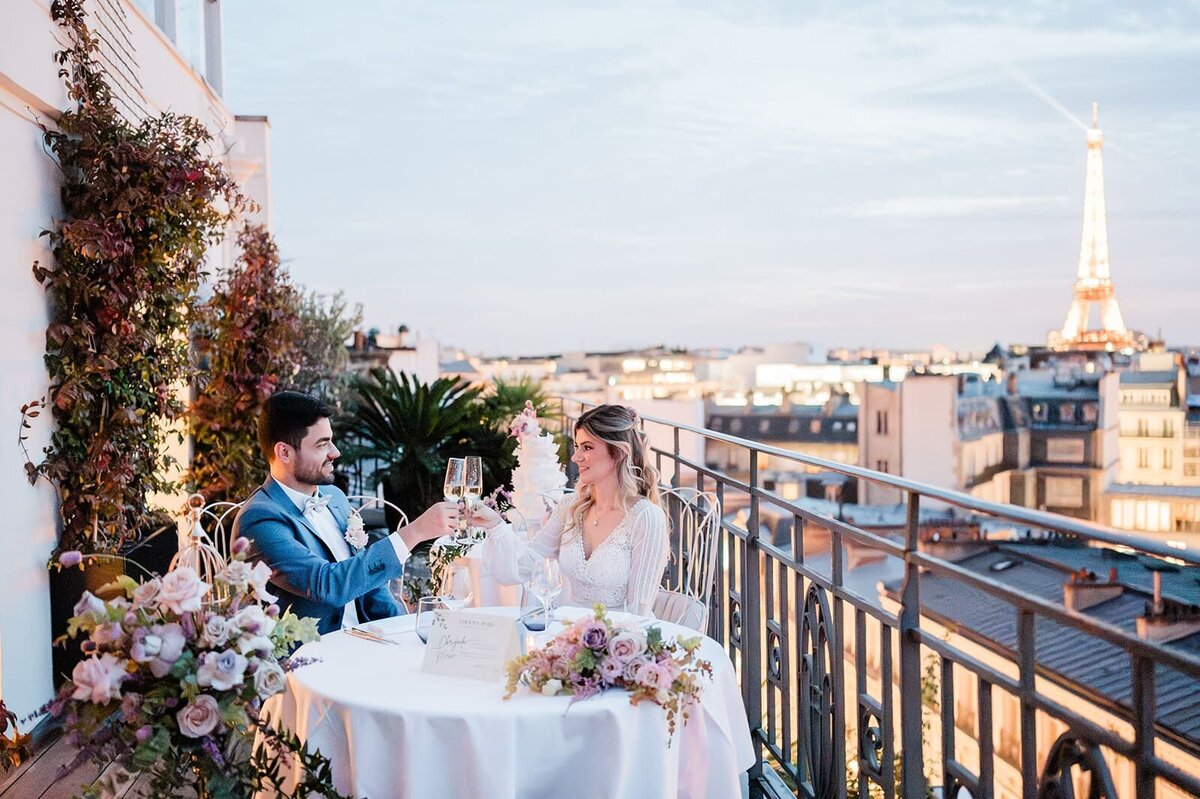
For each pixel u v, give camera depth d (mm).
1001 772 8922
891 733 2762
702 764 2635
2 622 4184
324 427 3594
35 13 4547
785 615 3582
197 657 2312
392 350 15289
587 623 2529
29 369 4543
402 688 2539
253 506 3457
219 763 2324
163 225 5375
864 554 22141
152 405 5539
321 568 3299
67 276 4820
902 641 2586
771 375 50625
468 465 3564
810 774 3336
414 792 2363
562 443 10211
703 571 3822
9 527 4277
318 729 2479
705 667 2541
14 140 4445
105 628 2283
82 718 2281
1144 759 1787
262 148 10195
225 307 7633
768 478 37844
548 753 2387
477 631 2660
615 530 3428
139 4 6906
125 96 5914
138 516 5430
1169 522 32969
